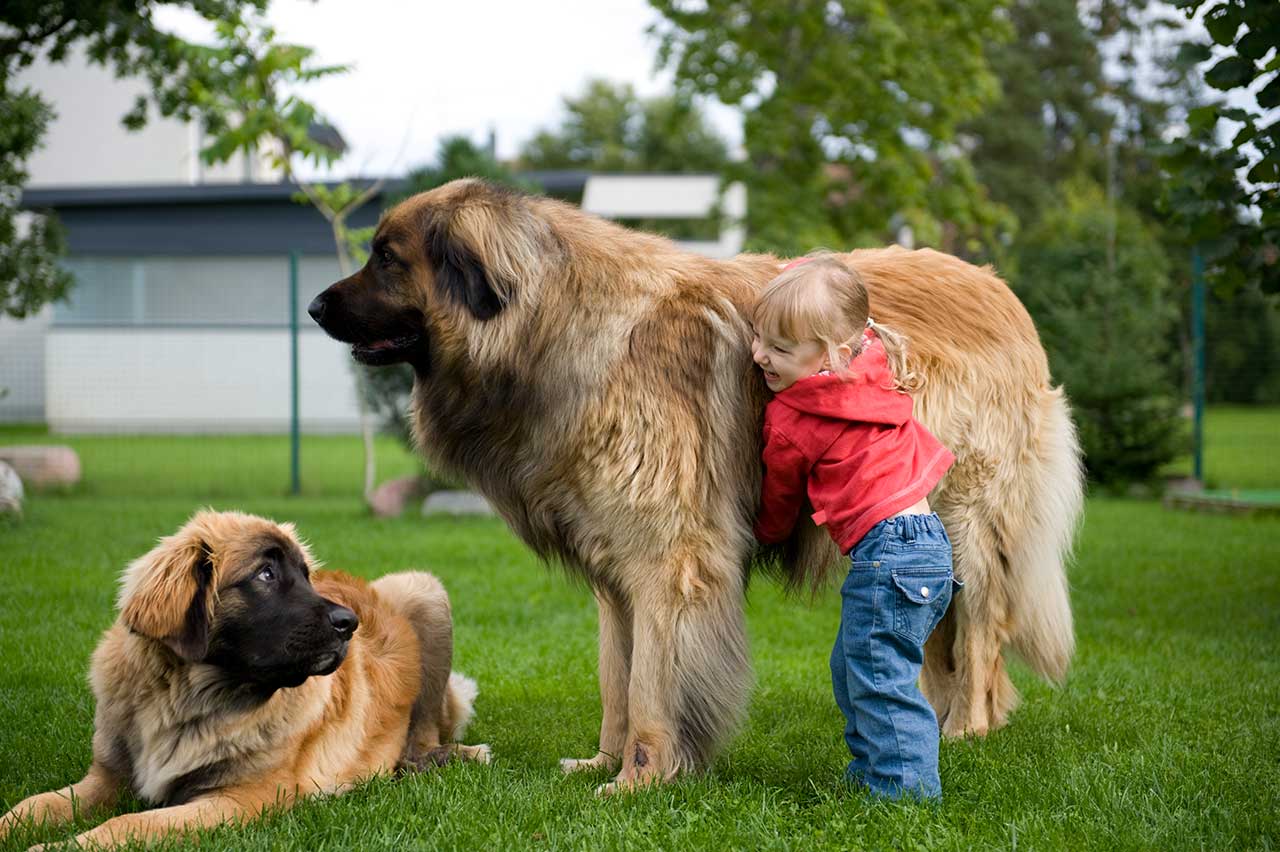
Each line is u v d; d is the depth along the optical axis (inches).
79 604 274.8
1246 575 349.1
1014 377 182.2
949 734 182.9
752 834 133.6
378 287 162.4
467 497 481.1
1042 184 1723.7
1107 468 601.3
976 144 1809.8
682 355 155.5
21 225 914.1
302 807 141.9
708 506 154.6
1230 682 217.5
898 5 871.1
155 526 418.3
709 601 153.9
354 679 161.6
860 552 147.6
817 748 177.6
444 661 187.6
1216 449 779.4
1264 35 225.6
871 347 153.1
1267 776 158.2
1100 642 261.3
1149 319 604.7
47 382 888.9
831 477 149.6
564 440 155.3
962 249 1178.0
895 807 140.3
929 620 147.5
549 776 158.2
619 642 167.8
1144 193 1485.0
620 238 164.2
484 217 157.2
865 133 888.3
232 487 586.2
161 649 143.2
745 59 892.6
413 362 167.3
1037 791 150.9
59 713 185.2
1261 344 735.7
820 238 882.1
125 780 149.3
